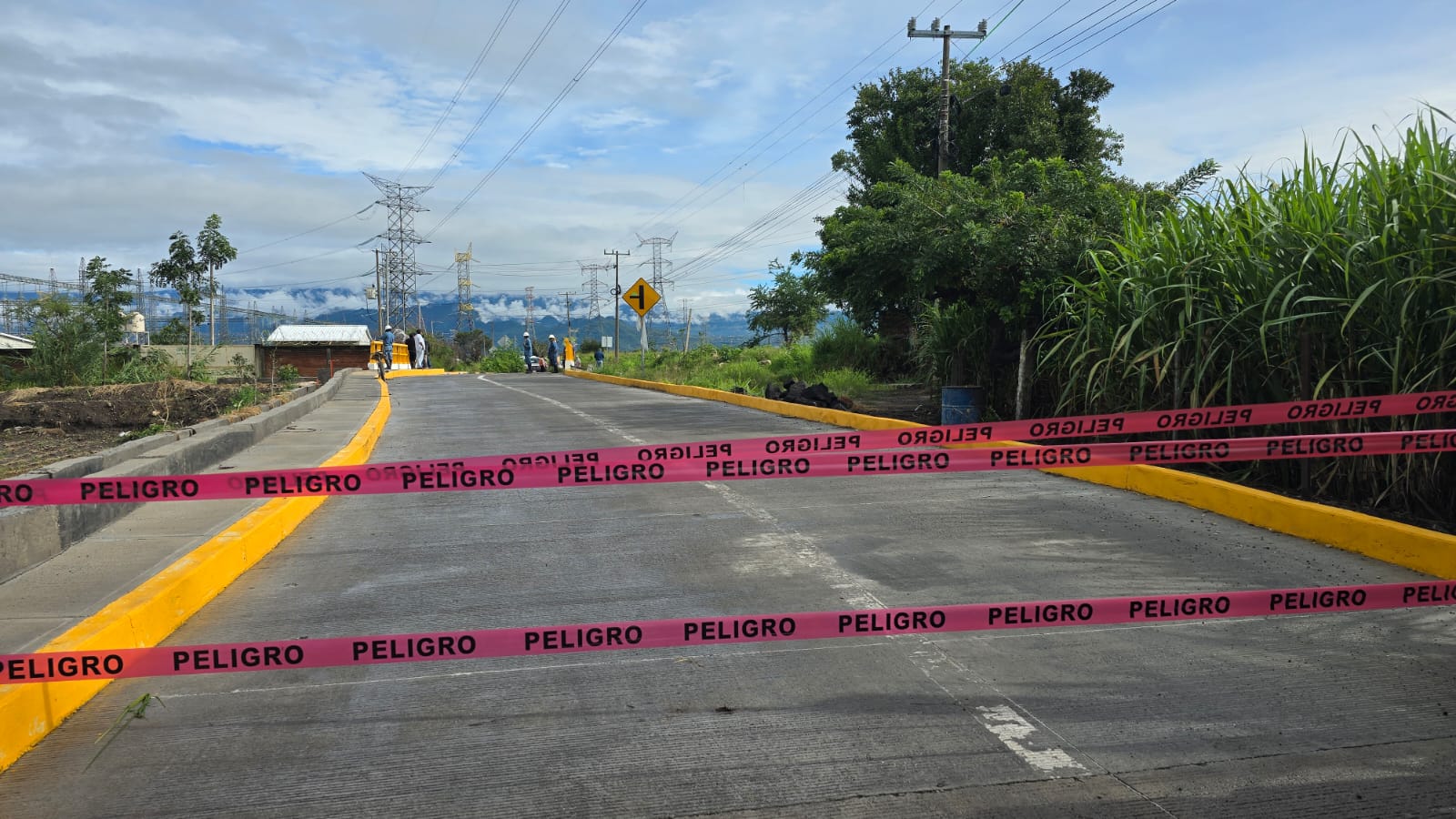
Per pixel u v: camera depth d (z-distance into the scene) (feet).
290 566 19.02
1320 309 22.48
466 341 336.29
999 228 34.78
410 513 24.18
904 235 36.99
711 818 9.02
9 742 10.36
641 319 91.61
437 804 9.38
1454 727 10.77
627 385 87.45
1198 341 25.23
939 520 22.11
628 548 19.90
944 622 14.12
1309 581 16.47
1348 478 21.66
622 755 10.36
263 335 237.04
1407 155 21.31
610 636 13.66
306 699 12.05
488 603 16.06
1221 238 26.50
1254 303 24.11
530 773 10.00
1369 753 10.17
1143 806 9.13
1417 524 19.33
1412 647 13.33
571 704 11.77
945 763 10.07
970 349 40.68
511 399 67.46
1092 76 88.48
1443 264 19.79
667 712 11.51
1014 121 84.99
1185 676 12.39
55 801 9.53
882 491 25.82
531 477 16.38
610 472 19.36
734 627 13.60
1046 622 14.15
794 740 10.67
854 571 17.57
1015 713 11.32
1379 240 21.06
